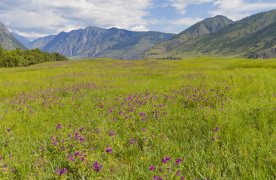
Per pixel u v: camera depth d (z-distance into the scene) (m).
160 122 7.42
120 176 4.30
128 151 5.63
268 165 4.36
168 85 16.72
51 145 5.86
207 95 10.32
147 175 4.33
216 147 5.21
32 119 8.98
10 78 27.89
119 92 15.02
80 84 19.66
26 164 5.10
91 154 4.89
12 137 6.70
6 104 11.97
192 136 6.10
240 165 4.36
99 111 9.60
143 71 37.62
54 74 33.50
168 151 5.32
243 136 5.56
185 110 8.94
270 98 9.25
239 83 13.98
